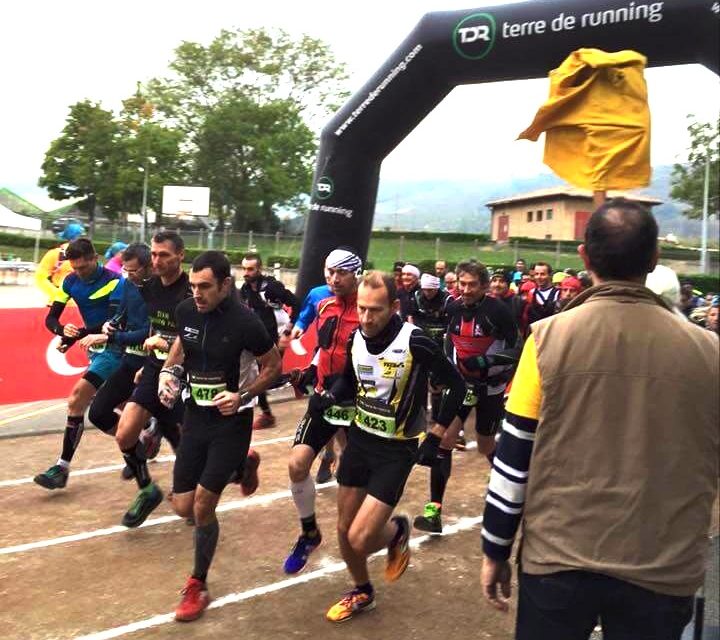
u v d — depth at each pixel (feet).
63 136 168.96
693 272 122.01
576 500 6.05
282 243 135.44
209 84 167.12
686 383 5.90
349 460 11.60
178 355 12.88
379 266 119.75
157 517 16.21
